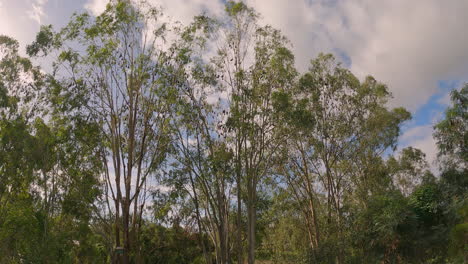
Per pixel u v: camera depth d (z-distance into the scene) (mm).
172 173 23656
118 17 22547
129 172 22641
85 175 23641
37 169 23547
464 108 23297
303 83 28047
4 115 23203
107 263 27672
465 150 23594
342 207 29891
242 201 24984
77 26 22516
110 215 23047
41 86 24469
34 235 21969
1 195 22484
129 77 23547
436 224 26453
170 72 23266
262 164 26203
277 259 32625
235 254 28078
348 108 31469
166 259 28375
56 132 23562
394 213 25891
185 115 23438
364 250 28016
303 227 33500
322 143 29953
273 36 24797
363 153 33062
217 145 23906
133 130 23469
